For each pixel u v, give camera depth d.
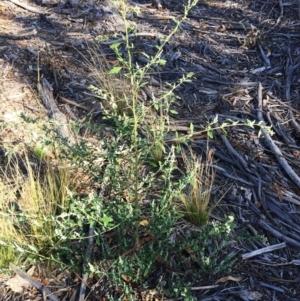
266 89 3.89
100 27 4.45
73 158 2.70
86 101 3.60
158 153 3.08
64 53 4.07
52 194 2.70
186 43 4.36
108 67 3.84
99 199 2.40
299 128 3.48
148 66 2.35
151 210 2.54
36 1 4.79
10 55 3.98
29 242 2.58
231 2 5.13
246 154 3.28
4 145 3.01
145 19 4.67
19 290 2.47
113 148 2.57
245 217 2.89
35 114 3.44
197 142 3.31
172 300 2.42
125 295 2.38
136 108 2.46
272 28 4.69
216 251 2.51
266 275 2.61
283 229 2.85
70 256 2.51
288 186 3.10
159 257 2.56
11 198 2.76
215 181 3.07
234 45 4.43
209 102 3.71
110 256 2.51
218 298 2.48
